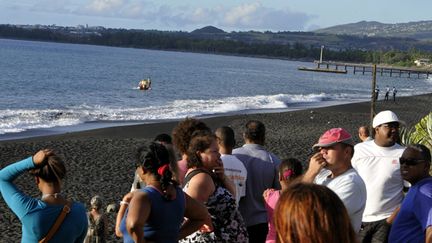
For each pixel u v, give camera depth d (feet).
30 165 13.58
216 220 15.64
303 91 244.42
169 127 102.01
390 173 19.54
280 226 7.84
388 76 480.64
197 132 16.14
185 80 269.85
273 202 17.43
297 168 16.98
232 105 151.94
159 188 13.57
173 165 13.89
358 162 20.11
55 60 368.89
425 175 16.30
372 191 19.66
